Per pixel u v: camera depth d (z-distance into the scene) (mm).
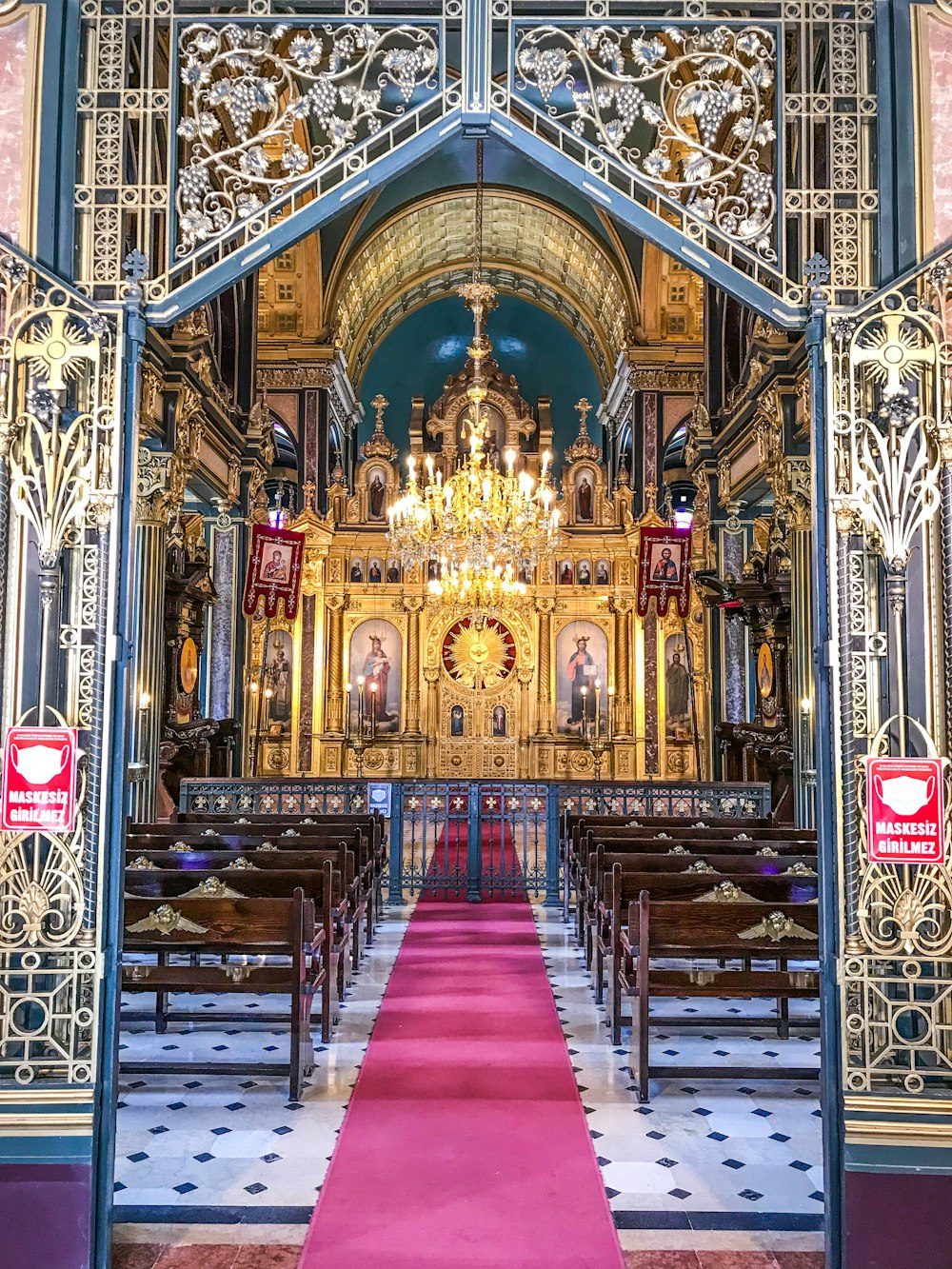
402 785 11016
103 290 4172
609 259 22062
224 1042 6352
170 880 6039
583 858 8391
